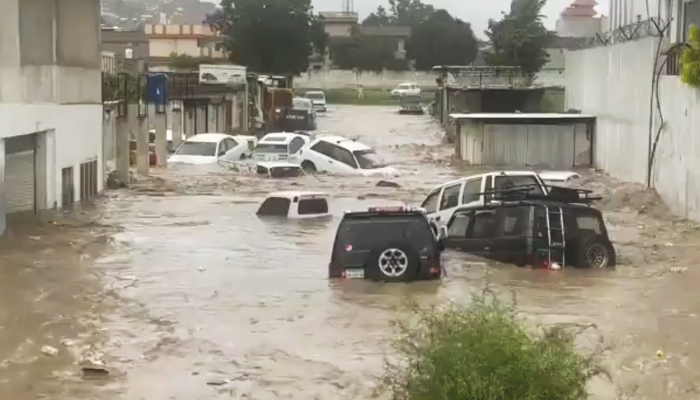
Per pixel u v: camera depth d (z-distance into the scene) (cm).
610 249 1866
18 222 2428
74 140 2880
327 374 1158
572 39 8325
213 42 10194
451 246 1920
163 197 3112
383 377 1112
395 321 1283
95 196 3095
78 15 2962
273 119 6819
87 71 3041
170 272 1820
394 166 4484
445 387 907
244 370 1179
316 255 2012
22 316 1462
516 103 6181
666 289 1675
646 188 3341
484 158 4588
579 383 942
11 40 2330
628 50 3784
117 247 2112
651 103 3319
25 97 2420
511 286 1683
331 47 11650
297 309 1504
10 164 2388
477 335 940
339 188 3441
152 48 10281
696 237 2353
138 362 1216
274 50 9544
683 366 1203
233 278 1756
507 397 892
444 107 7006
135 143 4050
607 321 1440
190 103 5262
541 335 1149
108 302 1562
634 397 1078
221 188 3391
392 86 11625
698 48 2711
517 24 7694
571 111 5172
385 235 1705
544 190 2089
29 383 1122
